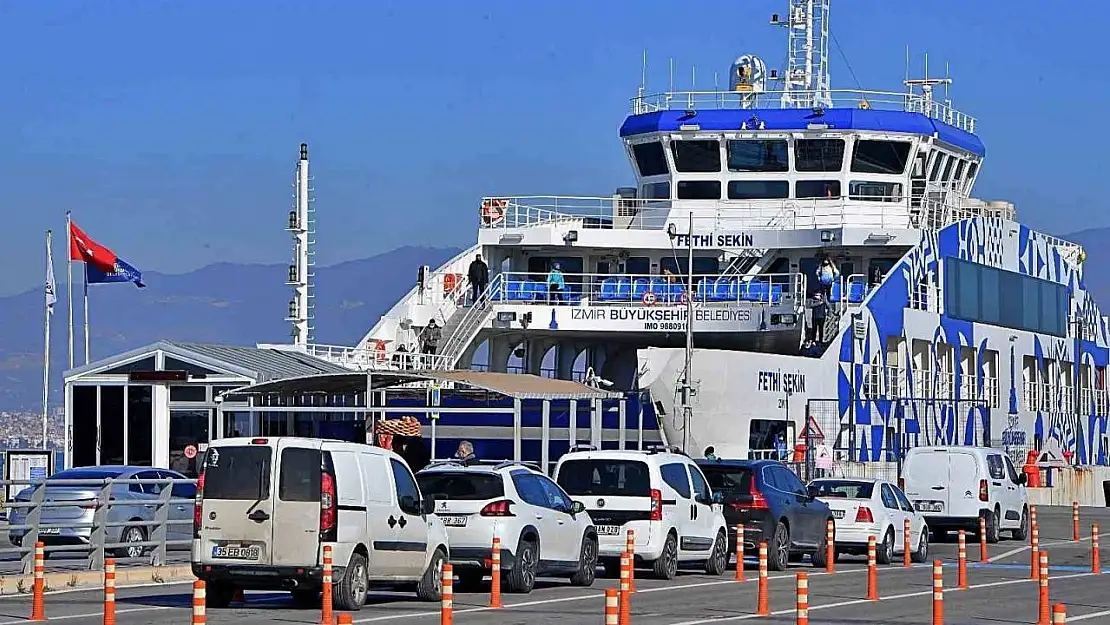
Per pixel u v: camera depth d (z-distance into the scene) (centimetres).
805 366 8938
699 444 8350
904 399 9119
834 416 9088
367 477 3953
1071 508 10400
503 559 4391
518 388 6488
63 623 3581
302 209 9544
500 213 9856
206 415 7962
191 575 5025
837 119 9669
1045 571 3659
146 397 7950
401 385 7056
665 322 9338
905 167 9844
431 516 4212
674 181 9869
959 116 10725
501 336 9944
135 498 5553
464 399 7750
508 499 4409
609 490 5009
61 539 5484
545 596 4397
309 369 8381
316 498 3809
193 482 5197
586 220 10112
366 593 3944
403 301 9762
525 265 9969
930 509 7381
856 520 6022
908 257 9619
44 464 7638
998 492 7456
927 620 3888
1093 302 12838
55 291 9350
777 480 5681
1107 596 4647
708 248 9669
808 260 9706
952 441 10200
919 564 6178
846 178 9738
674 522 5044
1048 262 11919
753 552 6259
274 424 8162
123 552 5447
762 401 8625
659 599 4388
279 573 3816
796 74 10450
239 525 3838
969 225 10481
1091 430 12600
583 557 4753
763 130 9675
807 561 6347
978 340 10588
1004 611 4169
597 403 6956
